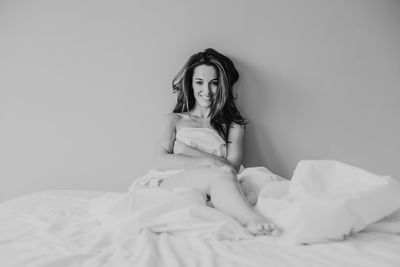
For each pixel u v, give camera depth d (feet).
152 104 6.66
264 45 6.68
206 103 6.37
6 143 6.64
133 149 6.63
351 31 6.71
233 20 6.70
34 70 6.66
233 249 2.95
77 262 2.62
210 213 3.46
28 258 2.65
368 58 6.68
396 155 6.64
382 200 3.19
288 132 6.66
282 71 6.68
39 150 6.63
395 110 6.66
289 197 3.54
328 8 6.63
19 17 6.70
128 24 6.69
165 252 2.81
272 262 2.61
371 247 2.84
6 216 3.97
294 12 6.70
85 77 6.68
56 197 5.12
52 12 6.70
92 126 6.65
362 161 6.64
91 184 6.63
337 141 6.66
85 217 4.01
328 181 3.65
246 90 6.68
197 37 6.70
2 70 6.67
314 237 3.04
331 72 6.68
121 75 6.68
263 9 6.70
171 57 6.68
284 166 6.66
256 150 6.66
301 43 6.69
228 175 4.15
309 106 6.67
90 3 6.70
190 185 4.31
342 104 6.67
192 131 6.05
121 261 2.62
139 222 3.40
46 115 6.64
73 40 6.69
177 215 3.42
